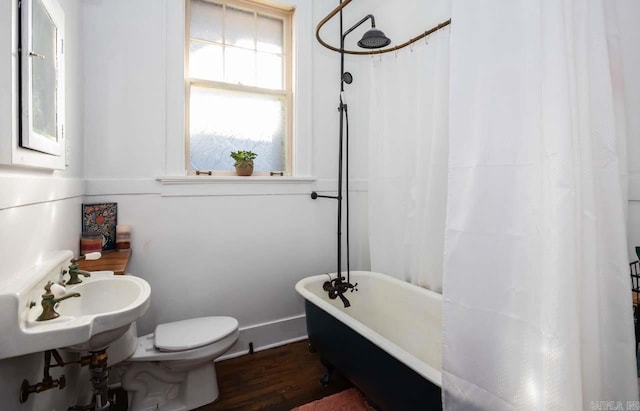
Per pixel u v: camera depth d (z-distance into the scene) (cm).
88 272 135
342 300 219
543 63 96
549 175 94
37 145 103
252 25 238
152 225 202
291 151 251
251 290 234
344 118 268
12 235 92
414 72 214
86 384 167
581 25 97
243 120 237
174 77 206
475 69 110
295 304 251
